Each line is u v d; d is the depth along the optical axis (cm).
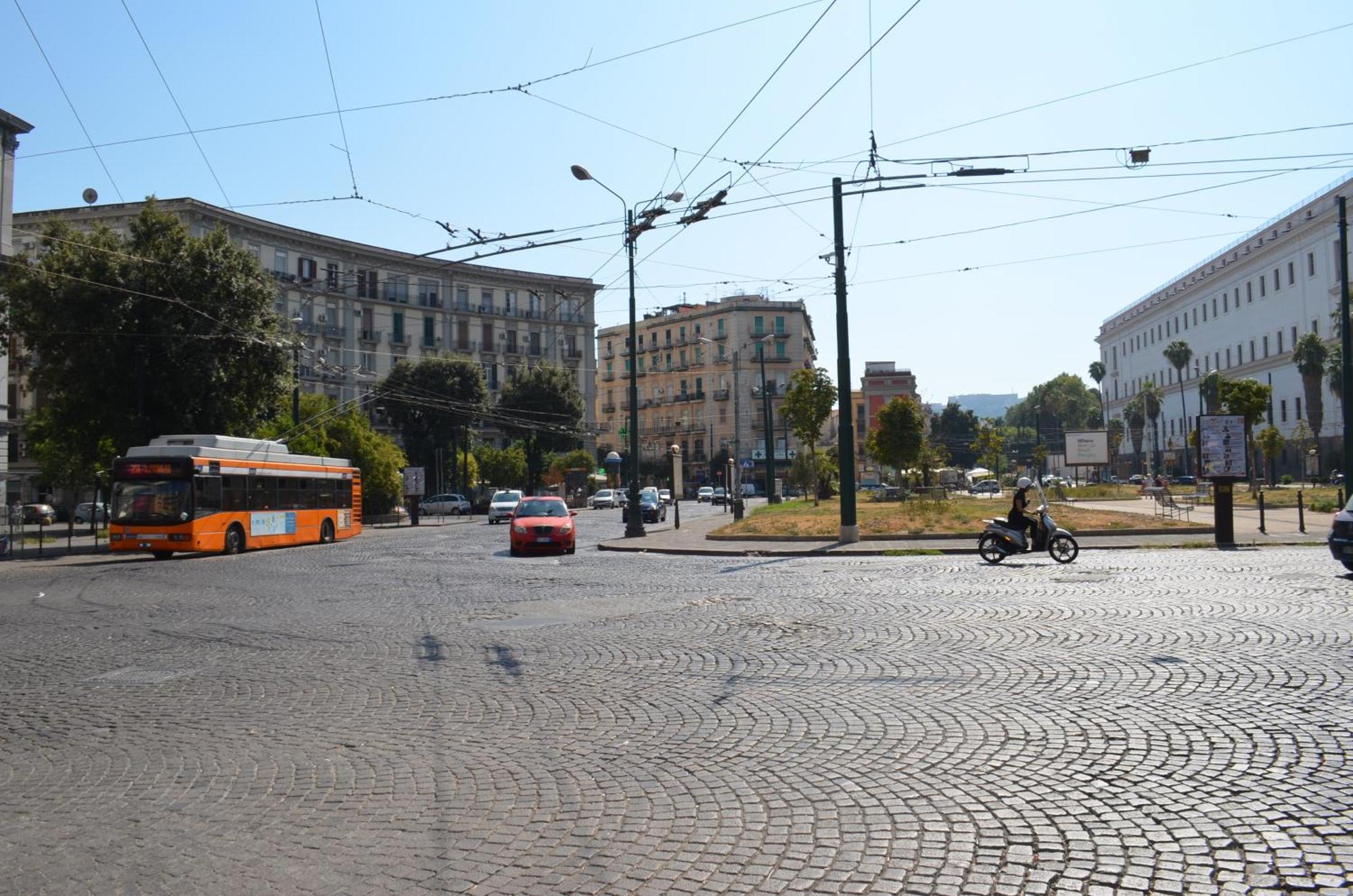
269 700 805
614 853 445
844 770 559
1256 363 8706
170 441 2817
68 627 1314
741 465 8100
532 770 579
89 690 879
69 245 3250
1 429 4050
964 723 648
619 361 10169
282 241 6419
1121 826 454
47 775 609
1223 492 2167
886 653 909
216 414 3488
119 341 3247
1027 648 909
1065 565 1758
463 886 412
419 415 6606
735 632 1069
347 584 1817
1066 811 477
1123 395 12794
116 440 3428
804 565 1966
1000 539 1881
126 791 568
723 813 494
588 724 689
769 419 5819
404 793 543
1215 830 445
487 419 6862
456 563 2275
